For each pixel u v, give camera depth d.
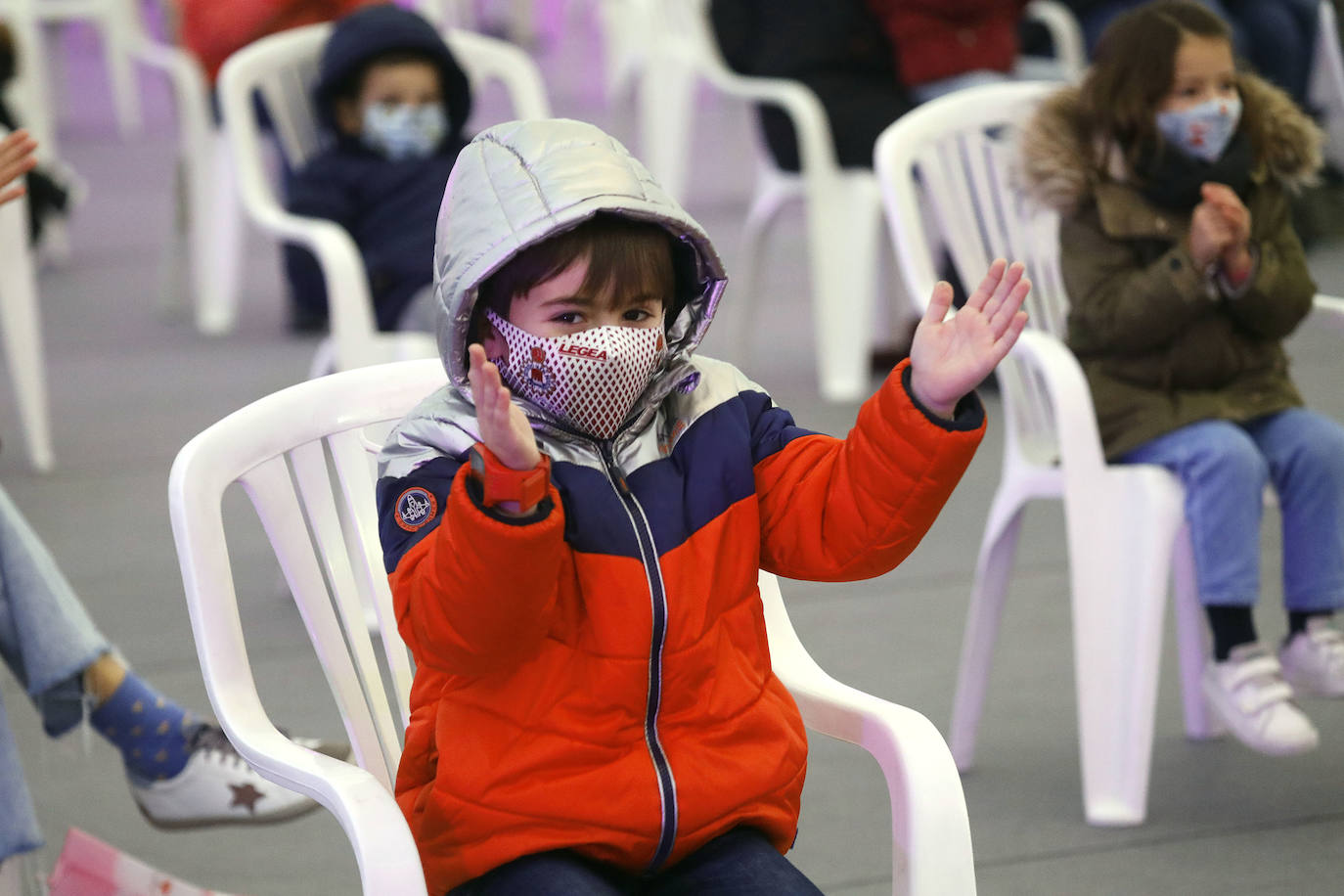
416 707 2.92
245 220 15.05
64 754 5.26
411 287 7.65
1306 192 11.88
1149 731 4.71
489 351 2.90
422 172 7.89
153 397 9.55
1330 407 8.67
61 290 12.37
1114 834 4.71
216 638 3.05
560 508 2.52
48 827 4.82
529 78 8.59
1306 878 4.45
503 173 2.77
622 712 2.78
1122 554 4.72
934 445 2.71
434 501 2.75
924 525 2.82
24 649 3.93
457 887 2.81
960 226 5.49
